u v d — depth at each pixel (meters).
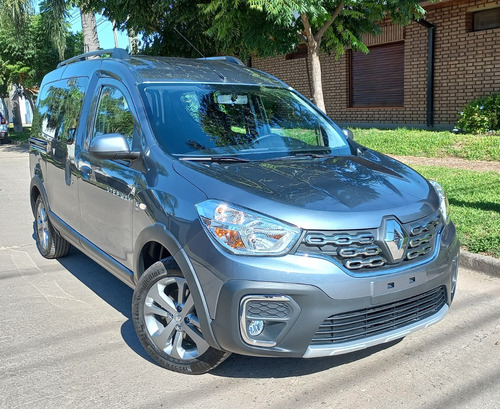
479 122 11.73
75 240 5.12
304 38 9.74
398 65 14.34
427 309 3.54
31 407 3.33
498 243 5.59
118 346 4.13
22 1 17.03
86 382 3.61
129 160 4.05
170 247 3.44
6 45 22.33
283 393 3.44
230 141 4.19
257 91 4.81
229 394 3.44
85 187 4.69
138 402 3.37
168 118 4.15
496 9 12.12
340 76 15.76
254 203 3.20
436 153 10.81
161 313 3.65
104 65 4.92
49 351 4.07
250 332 3.14
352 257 3.15
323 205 3.22
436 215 3.63
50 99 6.11
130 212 3.93
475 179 8.42
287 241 3.09
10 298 5.18
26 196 10.56
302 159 4.07
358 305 3.13
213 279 3.17
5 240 7.28
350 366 3.77
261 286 3.04
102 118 4.67
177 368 3.64
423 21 13.02
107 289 5.38
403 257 3.30
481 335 4.18
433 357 3.87
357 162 4.09
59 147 5.39
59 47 15.29
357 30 9.83
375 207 3.29
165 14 10.95
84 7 11.83
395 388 3.47
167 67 4.76
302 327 3.07
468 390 3.43
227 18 8.62
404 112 14.27
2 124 24.11
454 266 3.76
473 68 12.48
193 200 3.39
